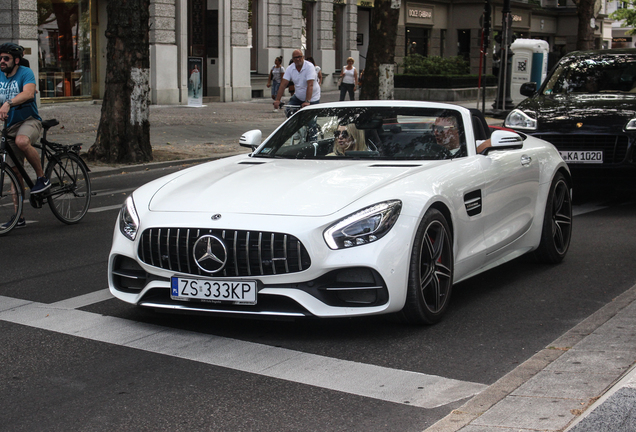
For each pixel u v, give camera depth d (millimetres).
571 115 8859
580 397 3283
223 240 4199
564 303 5184
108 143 13227
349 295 4246
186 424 3287
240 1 28875
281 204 4332
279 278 4164
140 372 3904
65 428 3268
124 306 5117
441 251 4652
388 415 3350
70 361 4074
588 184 8906
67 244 7266
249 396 3582
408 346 4281
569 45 51281
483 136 5934
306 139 5652
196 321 4746
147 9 13188
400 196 4375
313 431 3201
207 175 5039
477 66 42000
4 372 3926
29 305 5176
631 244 7027
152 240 4410
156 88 25766
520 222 5789
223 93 28672
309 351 4195
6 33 21938
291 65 13570
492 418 3131
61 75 24016
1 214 7695
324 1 34188
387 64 17047
